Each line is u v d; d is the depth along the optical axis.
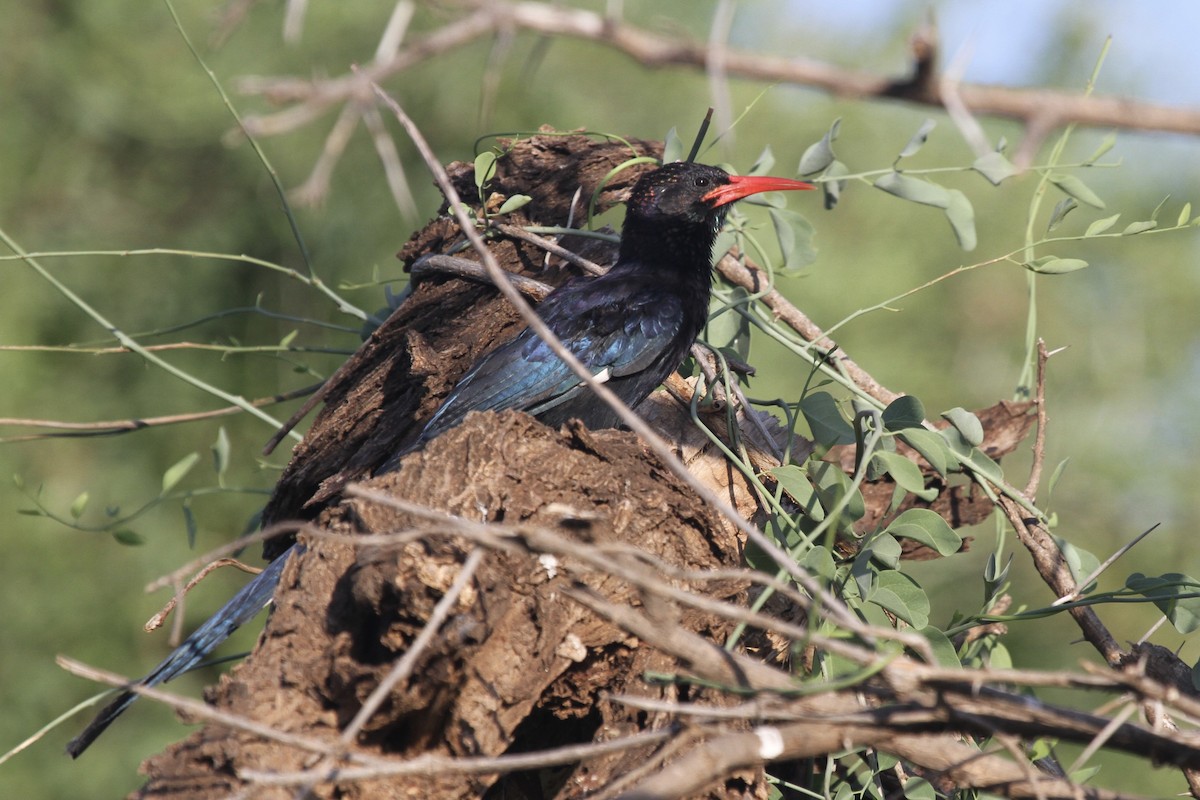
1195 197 20.59
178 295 20.50
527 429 7.05
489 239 10.59
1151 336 20.91
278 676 6.36
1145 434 20.53
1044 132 4.26
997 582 8.90
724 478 8.97
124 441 19.86
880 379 19.83
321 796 6.13
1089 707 16.62
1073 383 20.77
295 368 11.37
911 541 9.94
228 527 19.81
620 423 11.12
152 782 6.11
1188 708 5.17
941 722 5.62
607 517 6.93
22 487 9.91
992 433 10.48
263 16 20.05
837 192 10.48
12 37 20.69
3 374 19.08
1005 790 5.89
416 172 20.41
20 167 20.62
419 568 6.03
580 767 6.81
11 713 18.36
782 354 19.50
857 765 8.33
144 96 20.36
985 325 20.88
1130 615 17.86
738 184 11.07
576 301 10.73
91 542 19.34
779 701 5.95
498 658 6.39
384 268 20.06
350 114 5.57
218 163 20.91
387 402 9.51
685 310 11.12
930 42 4.33
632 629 5.86
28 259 9.84
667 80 21.08
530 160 11.16
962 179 20.98
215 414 10.92
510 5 5.06
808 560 7.62
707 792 6.69
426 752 6.40
